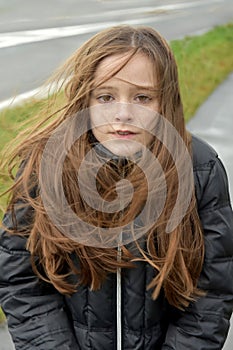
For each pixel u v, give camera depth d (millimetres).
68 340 3016
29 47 17719
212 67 16875
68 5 28984
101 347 3051
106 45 2887
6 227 3008
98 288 2982
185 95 9914
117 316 3002
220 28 24344
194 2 34750
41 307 3055
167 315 3121
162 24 25375
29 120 3238
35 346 3008
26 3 28281
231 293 3051
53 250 2947
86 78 2900
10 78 13742
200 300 3027
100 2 31062
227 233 3002
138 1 33375
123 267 2947
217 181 2992
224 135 11125
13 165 3092
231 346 5047
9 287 3061
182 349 3031
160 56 2881
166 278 2965
